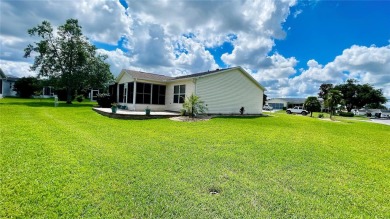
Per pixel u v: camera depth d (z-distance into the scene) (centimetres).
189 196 304
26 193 290
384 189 367
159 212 261
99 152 506
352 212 284
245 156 526
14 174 351
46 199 277
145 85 1703
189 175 384
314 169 457
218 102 1648
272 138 795
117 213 255
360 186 376
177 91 1680
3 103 1994
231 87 1730
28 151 481
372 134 1192
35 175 351
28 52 2355
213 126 1036
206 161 472
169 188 327
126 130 834
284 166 464
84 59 2405
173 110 1709
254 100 1936
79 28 2455
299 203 300
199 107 1423
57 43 2423
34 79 2741
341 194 338
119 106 1836
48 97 3806
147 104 1712
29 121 946
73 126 878
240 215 262
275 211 275
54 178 343
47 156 454
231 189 333
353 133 1179
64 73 2375
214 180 366
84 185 324
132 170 395
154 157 485
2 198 274
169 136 741
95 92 3591
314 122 1670
